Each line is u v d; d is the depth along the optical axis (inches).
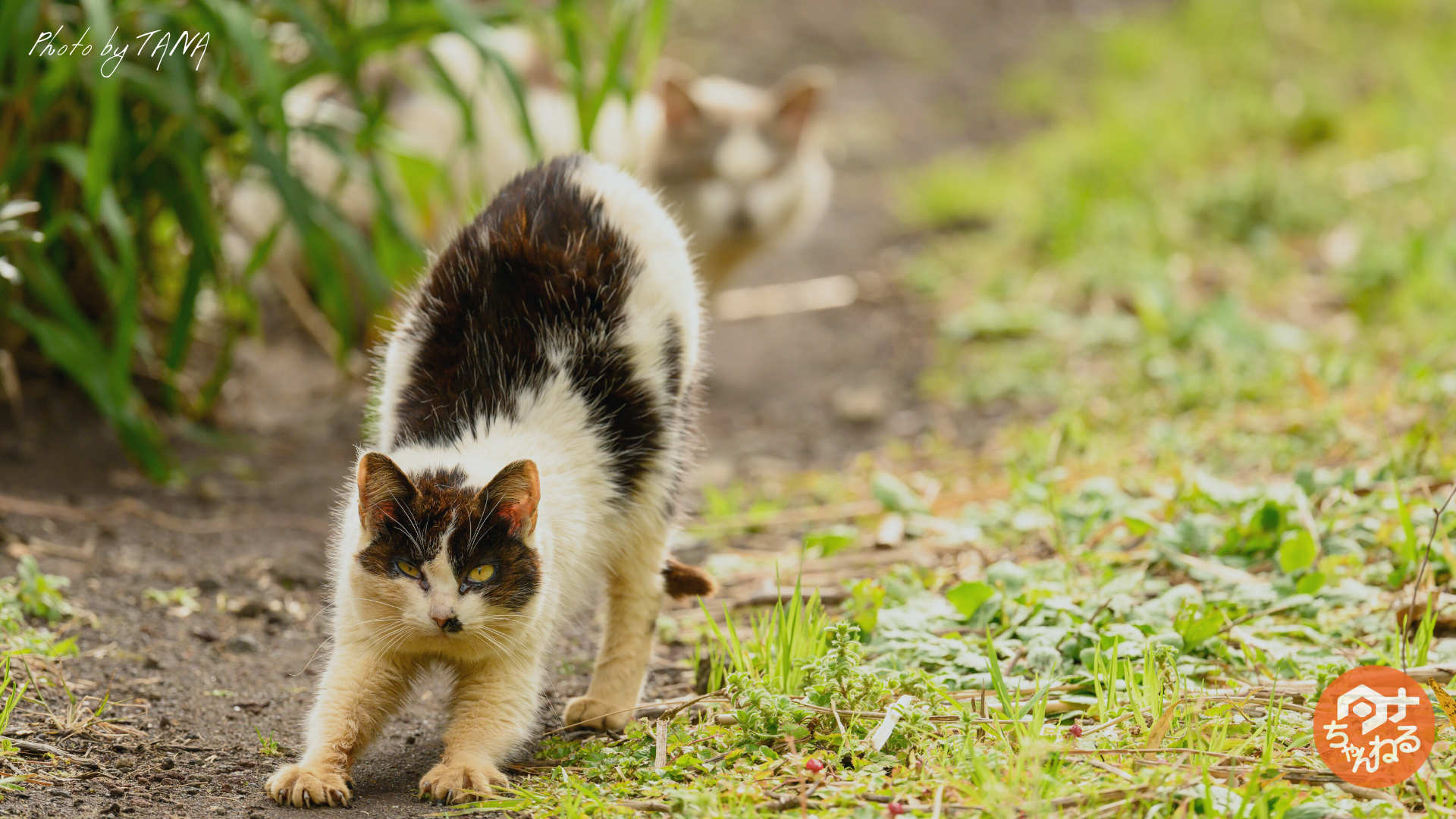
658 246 238.4
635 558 230.7
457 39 462.9
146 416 362.9
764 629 233.1
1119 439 366.3
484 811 186.4
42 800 182.4
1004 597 248.5
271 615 276.1
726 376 500.4
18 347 364.8
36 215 328.2
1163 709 193.9
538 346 223.0
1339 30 809.5
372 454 189.8
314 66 339.9
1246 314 460.8
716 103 520.4
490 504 192.9
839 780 178.9
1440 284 438.3
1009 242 578.2
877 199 668.7
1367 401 347.9
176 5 309.4
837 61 848.3
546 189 237.9
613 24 352.8
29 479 331.0
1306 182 568.4
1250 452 331.9
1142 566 270.5
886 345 510.9
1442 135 599.2
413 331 232.1
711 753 193.3
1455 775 172.1
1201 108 678.5
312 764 192.4
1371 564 259.3
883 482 327.9
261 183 370.6
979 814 164.7
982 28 907.4
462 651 200.8
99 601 271.0
